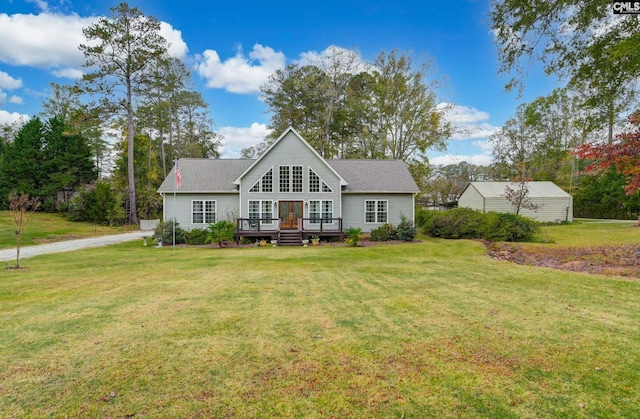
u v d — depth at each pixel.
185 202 21.77
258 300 6.68
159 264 11.74
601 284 7.66
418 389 3.39
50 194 35.81
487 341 4.50
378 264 11.09
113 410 3.09
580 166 39.28
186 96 43.91
